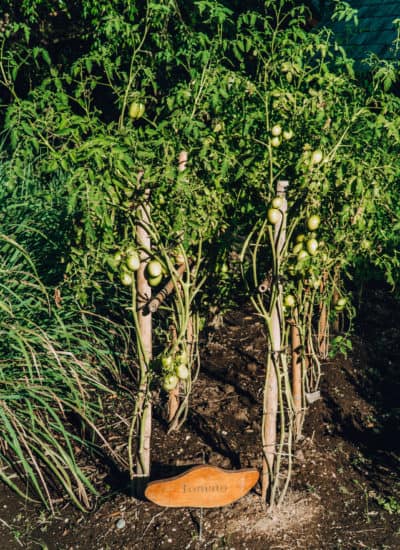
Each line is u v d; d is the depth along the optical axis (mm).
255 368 4816
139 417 3344
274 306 3152
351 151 3154
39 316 4121
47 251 4371
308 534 3238
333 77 3236
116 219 3170
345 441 4047
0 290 3881
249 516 3338
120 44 3605
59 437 3916
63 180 4812
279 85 3432
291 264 3258
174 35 3936
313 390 4398
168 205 3045
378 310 5969
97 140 2670
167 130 3104
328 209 3328
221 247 3605
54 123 2990
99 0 4133
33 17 4898
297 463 3771
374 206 3242
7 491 3555
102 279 4828
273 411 3285
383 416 4355
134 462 3762
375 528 3289
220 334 5352
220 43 3182
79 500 3484
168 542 3182
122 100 3230
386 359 5125
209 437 3988
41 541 3217
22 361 3855
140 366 3266
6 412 3615
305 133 3211
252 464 3725
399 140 2986
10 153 5215
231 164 2969
